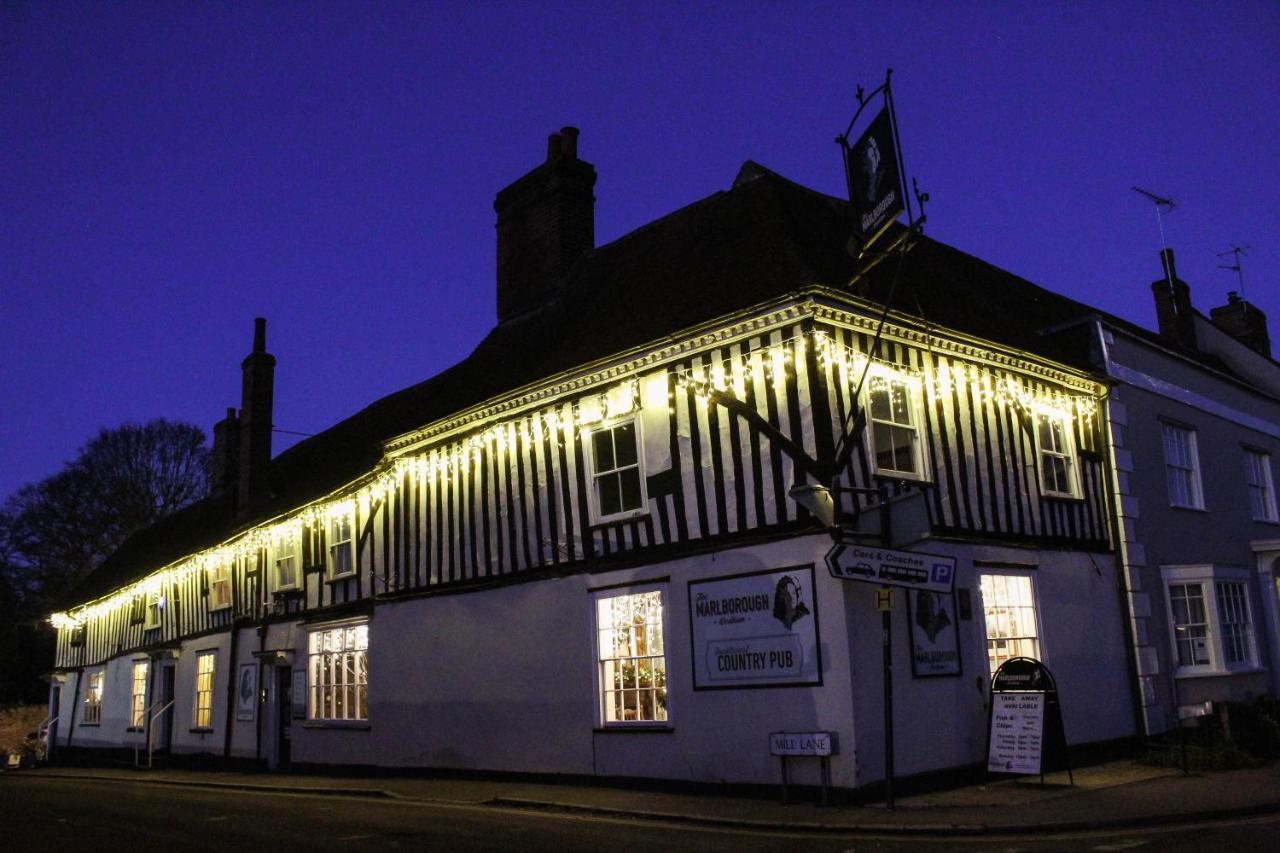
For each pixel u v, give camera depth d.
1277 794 9.69
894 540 10.38
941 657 10.97
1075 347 15.12
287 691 19.53
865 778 9.73
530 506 13.80
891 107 10.20
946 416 12.11
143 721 24.98
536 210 18.17
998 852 7.42
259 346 22.91
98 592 30.39
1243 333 23.25
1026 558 12.56
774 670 10.48
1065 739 11.35
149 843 9.36
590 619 12.64
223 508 24.86
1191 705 14.17
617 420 12.71
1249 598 16.55
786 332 10.96
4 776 23.94
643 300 13.66
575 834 8.99
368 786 14.23
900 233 10.43
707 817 9.45
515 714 13.53
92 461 40.03
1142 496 14.86
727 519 11.20
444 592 15.09
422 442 16.02
